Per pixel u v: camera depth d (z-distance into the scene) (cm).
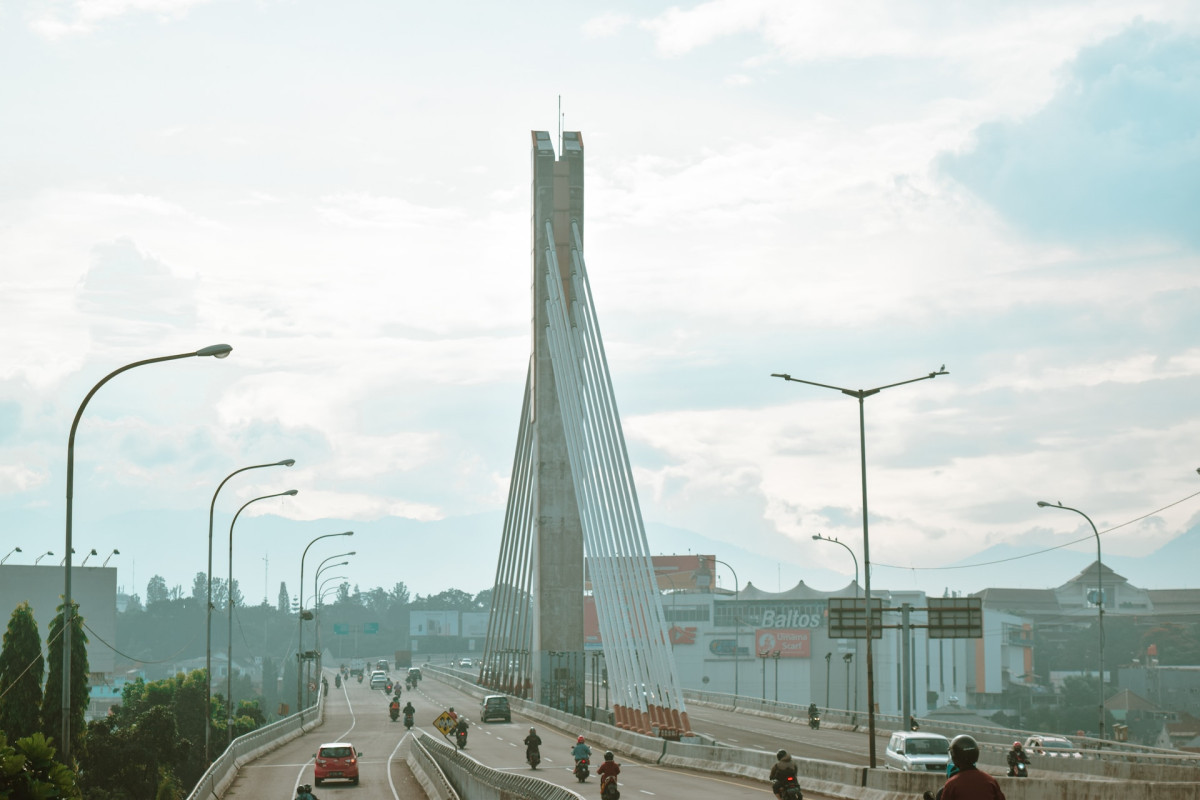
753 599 16538
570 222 10356
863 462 4416
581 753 4609
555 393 10444
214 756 8675
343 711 10775
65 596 2941
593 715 8819
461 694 13225
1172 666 17938
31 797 1925
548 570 10188
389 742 7362
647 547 7644
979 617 5206
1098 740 5978
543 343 10525
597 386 8862
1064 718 15600
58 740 5700
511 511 12125
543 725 8344
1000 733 6512
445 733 4275
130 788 6400
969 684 16338
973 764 1113
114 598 13300
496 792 2975
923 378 4447
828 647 15738
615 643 8044
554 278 10162
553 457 10319
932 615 5247
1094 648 19775
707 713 9762
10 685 5428
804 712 8538
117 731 6612
